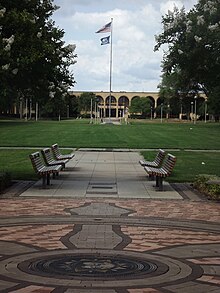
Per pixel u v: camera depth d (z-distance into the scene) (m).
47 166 17.59
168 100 120.81
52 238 9.55
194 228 10.64
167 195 14.95
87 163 24.45
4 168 21.62
